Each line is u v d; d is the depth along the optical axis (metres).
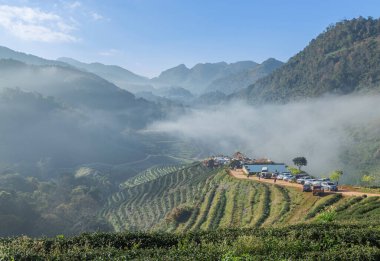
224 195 98.81
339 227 26.09
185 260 16.47
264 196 82.94
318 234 22.47
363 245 20.52
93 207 160.38
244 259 16.31
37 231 124.94
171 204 130.25
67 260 17.72
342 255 17.45
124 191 182.50
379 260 17.53
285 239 22.12
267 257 16.48
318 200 68.38
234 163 141.38
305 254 17.72
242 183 103.75
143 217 131.75
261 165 136.12
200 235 23.75
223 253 17.28
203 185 128.50
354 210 54.25
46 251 20.67
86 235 22.83
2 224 116.88
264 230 24.95
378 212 49.12
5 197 124.38
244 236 21.03
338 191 72.88
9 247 19.17
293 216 64.56
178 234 23.86
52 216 132.00
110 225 135.75
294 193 79.25
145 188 173.12
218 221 79.31
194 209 94.94
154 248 20.67
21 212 126.75
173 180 169.62
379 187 76.06
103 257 17.72
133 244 21.77
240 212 80.12
